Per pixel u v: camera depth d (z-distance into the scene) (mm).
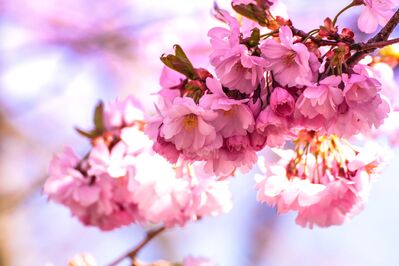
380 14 1315
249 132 1269
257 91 1270
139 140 1440
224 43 1271
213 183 1439
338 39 1278
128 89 2979
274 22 1302
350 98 1248
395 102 1430
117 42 2934
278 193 1359
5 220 2611
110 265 1628
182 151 1276
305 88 1258
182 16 2713
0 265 2578
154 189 1438
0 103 2852
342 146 1356
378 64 1424
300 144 1361
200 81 1300
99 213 1504
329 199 1349
